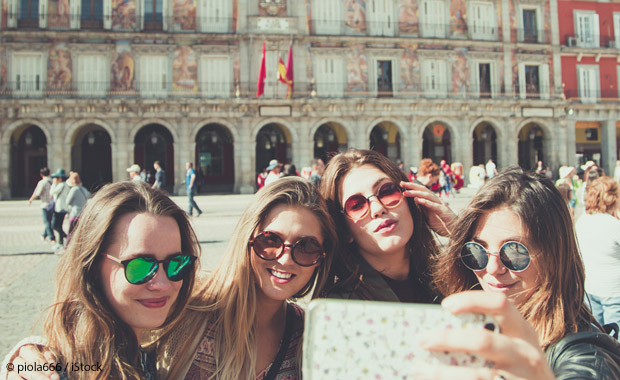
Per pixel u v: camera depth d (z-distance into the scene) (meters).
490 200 2.17
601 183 5.23
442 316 1.16
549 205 2.07
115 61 34.34
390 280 2.80
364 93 37.38
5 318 7.16
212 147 40.31
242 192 35.75
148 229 2.09
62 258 2.18
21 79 33.31
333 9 37.47
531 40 41.28
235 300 2.44
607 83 42.75
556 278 2.01
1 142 33.03
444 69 38.88
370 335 1.17
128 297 2.06
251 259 2.45
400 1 38.50
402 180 2.85
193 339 2.45
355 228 2.62
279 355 2.54
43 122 33.25
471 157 38.84
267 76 36.16
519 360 1.08
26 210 26.09
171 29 35.31
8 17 33.38
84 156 38.59
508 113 39.62
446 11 39.38
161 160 39.16
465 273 2.44
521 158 44.41
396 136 42.25
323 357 1.19
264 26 36.19
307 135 36.34
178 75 35.12
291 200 2.39
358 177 2.64
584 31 42.47
